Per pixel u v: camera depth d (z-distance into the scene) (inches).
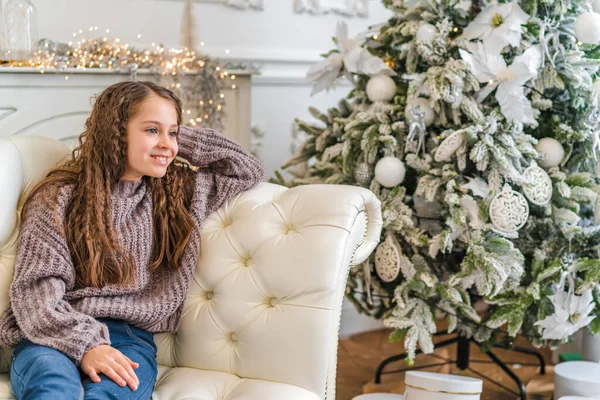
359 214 65.2
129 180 65.0
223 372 64.0
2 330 59.1
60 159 67.4
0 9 86.5
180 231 66.1
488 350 91.4
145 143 62.7
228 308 63.6
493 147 75.9
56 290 58.3
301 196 65.8
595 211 79.3
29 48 84.6
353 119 85.4
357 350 112.6
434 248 78.6
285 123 115.3
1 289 61.4
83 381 55.7
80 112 86.5
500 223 76.4
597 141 78.0
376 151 81.4
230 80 97.6
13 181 62.7
